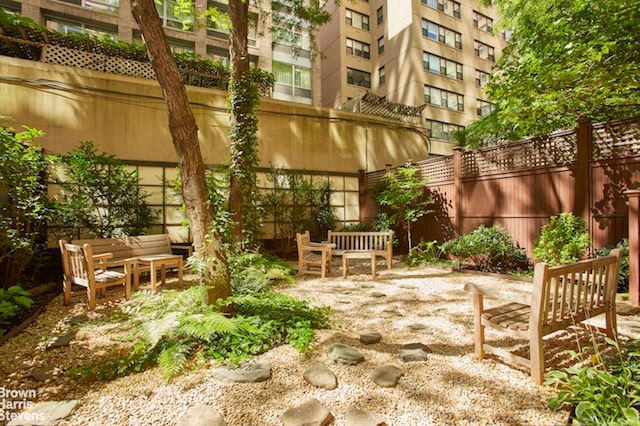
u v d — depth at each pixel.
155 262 4.92
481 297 2.55
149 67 8.37
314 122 10.35
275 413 1.89
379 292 4.84
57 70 7.11
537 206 6.25
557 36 5.21
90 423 1.79
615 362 2.22
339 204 10.72
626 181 4.97
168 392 2.11
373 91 20.20
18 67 6.79
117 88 7.63
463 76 19.42
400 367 2.43
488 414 1.84
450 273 6.50
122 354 2.67
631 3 4.39
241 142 5.98
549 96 5.00
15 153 4.45
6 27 7.17
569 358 2.50
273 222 9.38
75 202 5.91
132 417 1.85
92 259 3.94
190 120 3.03
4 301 3.45
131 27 12.05
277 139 9.67
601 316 3.47
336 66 19.86
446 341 2.94
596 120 5.95
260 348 2.70
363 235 7.19
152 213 7.54
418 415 1.85
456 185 7.92
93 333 3.18
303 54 15.77
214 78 9.27
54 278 6.25
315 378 2.23
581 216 5.51
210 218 3.16
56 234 6.25
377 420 1.77
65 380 2.27
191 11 5.22
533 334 2.15
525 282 5.44
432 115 18.05
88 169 6.09
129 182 6.62
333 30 20.23
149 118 7.92
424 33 18.02
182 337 2.70
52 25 11.16
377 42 20.05
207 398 2.04
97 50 8.05
